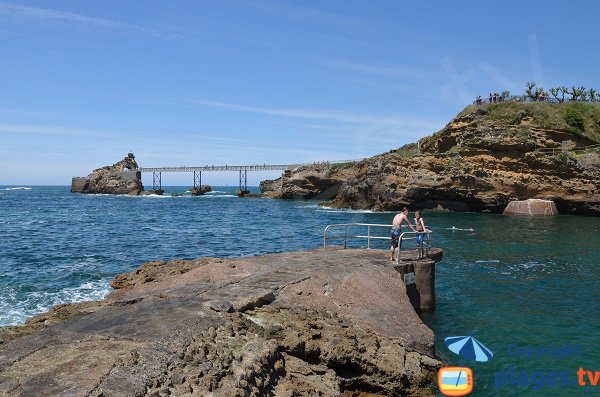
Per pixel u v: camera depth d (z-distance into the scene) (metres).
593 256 27.28
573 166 60.84
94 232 40.97
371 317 10.80
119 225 48.22
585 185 59.66
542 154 63.19
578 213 60.22
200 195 143.12
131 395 5.79
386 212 65.62
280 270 13.48
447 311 15.45
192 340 7.76
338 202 77.00
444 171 63.88
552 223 48.34
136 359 6.81
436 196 63.75
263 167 126.00
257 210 73.06
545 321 14.49
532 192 61.03
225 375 6.66
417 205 65.44
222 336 8.06
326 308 10.84
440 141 75.69
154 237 37.59
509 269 23.08
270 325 9.21
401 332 10.45
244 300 10.08
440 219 53.09
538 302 16.78
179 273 15.42
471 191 62.00
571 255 27.61
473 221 50.59
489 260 25.75
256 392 6.49
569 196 59.88
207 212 69.38
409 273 14.53
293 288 11.52
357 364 8.93
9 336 8.52
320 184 98.69
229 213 66.88
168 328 8.25
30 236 37.12
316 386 7.71
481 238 35.62
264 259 15.70
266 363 7.34
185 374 6.50
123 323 8.62
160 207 82.62
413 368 9.54
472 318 14.70
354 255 16.41
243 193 127.31
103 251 29.16
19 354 7.12
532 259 26.16
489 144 65.62
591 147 66.88
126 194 144.88
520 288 18.97
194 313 9.15
